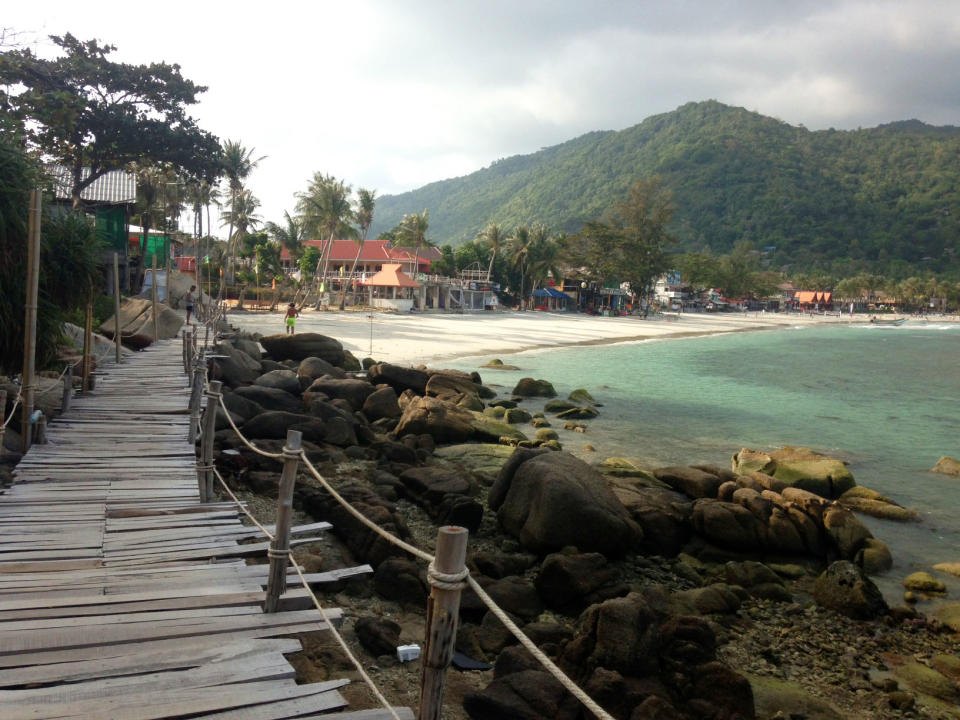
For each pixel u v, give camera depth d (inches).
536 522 396.2
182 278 1959.9
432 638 124.0
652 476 549.3
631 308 4793.3
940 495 616.7
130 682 177.2
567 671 247.9
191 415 465.1
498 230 4160.9
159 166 1697.8
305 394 740.7
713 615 340.2
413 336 1973.4
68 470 388.2
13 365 510.6
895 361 2162.9
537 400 1043.3
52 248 510.6
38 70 1354.6
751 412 1047.6
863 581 362.0
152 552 279.1
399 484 474.9
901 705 266.8
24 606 217.6
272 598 224.5
